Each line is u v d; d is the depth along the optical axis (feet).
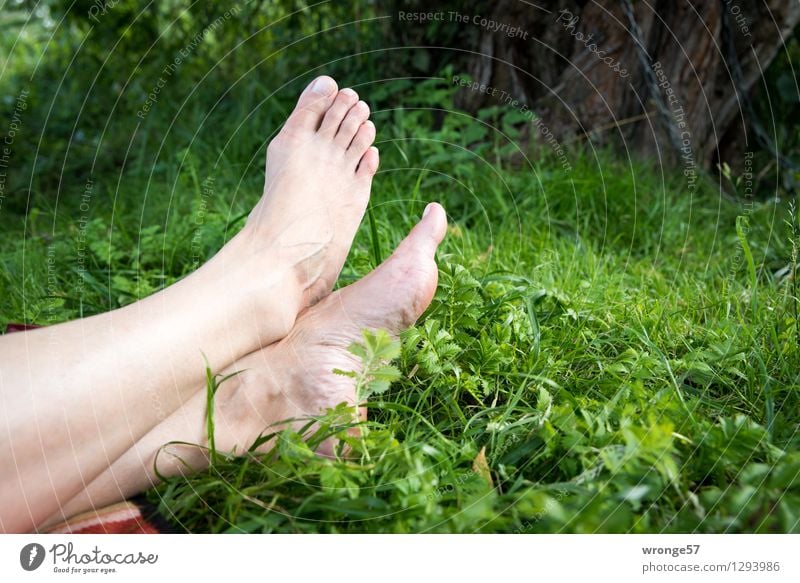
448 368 4.66
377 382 4.30
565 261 6.86
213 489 3.88
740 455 3.72
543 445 3.93
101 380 3.73
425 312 5.14
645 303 5.83
